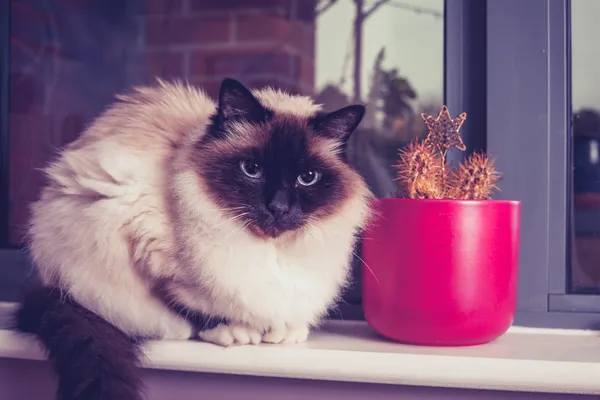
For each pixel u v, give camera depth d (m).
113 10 1.60
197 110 1.23
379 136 1.50
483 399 0.95
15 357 1.02
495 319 1.02
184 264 0.99
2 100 1.47
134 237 1.01
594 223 1.23
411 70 1.49
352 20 1.55
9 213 1.48
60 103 1.56
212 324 1.04
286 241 1.05
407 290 1.02
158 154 1.09
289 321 1.04
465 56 1.24
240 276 0.99
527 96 1.19
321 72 1.58
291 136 1.07
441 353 0.96
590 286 1.23
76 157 1.11
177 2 1.61
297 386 0.99
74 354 0.92
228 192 1.01
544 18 1.18
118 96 1.30
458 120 1.09
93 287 1.01
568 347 1.03
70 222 1.04
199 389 1.01
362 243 1.11
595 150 1.23
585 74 1.23
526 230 1.20
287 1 1.59
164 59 1.62
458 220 1.00
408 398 0.96
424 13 1.47
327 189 1.07
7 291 1.38
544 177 1.19
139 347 0.99
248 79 1.62
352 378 0.94
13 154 1.50
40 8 1.54
